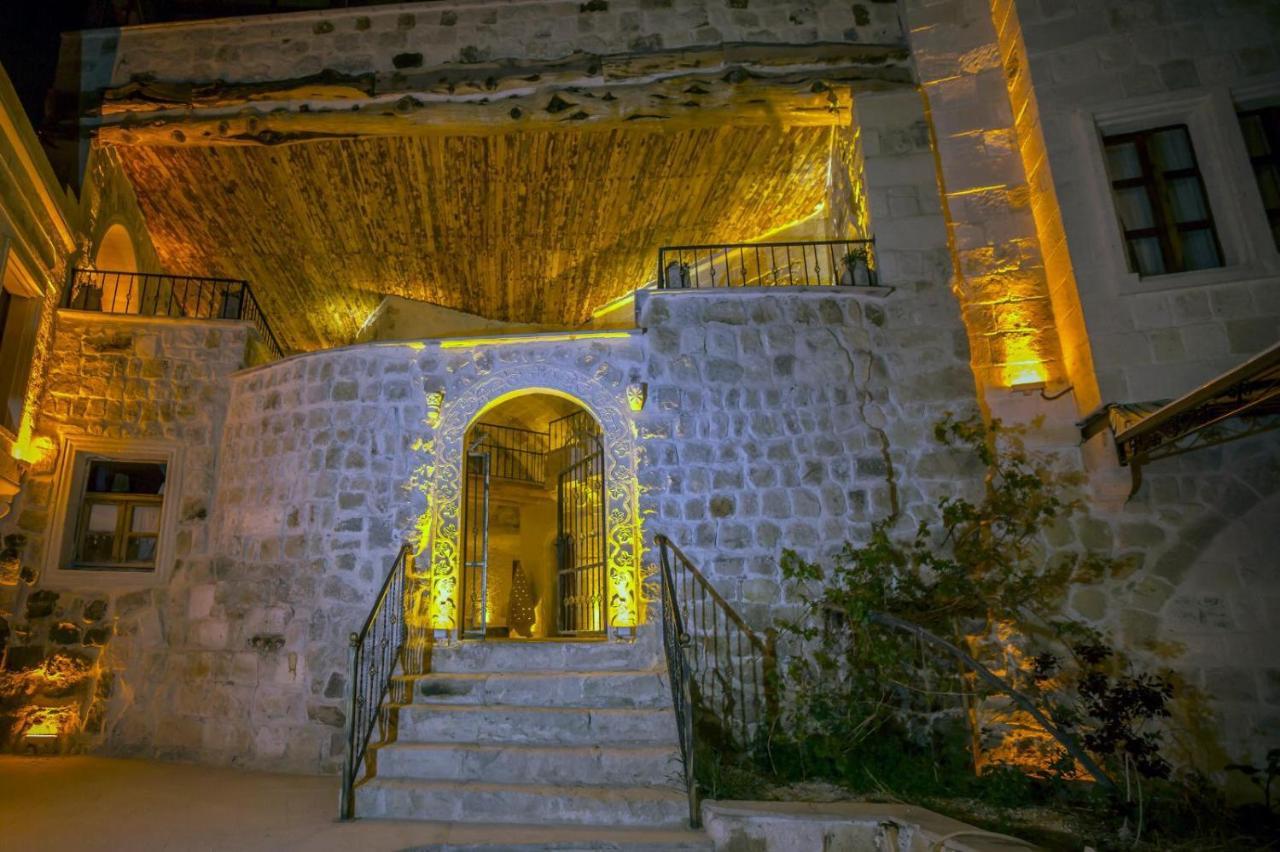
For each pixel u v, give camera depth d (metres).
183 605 7.42
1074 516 6.55
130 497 7.89
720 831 4.51
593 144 8.74
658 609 6.62
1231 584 6.13
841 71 8.40
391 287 11.38
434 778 5.25
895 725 6.10
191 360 8.15
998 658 6.35
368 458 7.14
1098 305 6.45
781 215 10.21
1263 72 6.64
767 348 7.36
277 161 8.87
